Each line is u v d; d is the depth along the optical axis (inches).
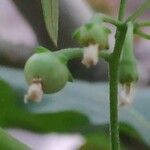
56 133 7.1
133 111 7.3
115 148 4.3
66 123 7.0
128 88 4.1
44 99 6.9
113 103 4.2
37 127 7.0
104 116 7.1
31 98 3.9
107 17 4.0
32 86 3.9
